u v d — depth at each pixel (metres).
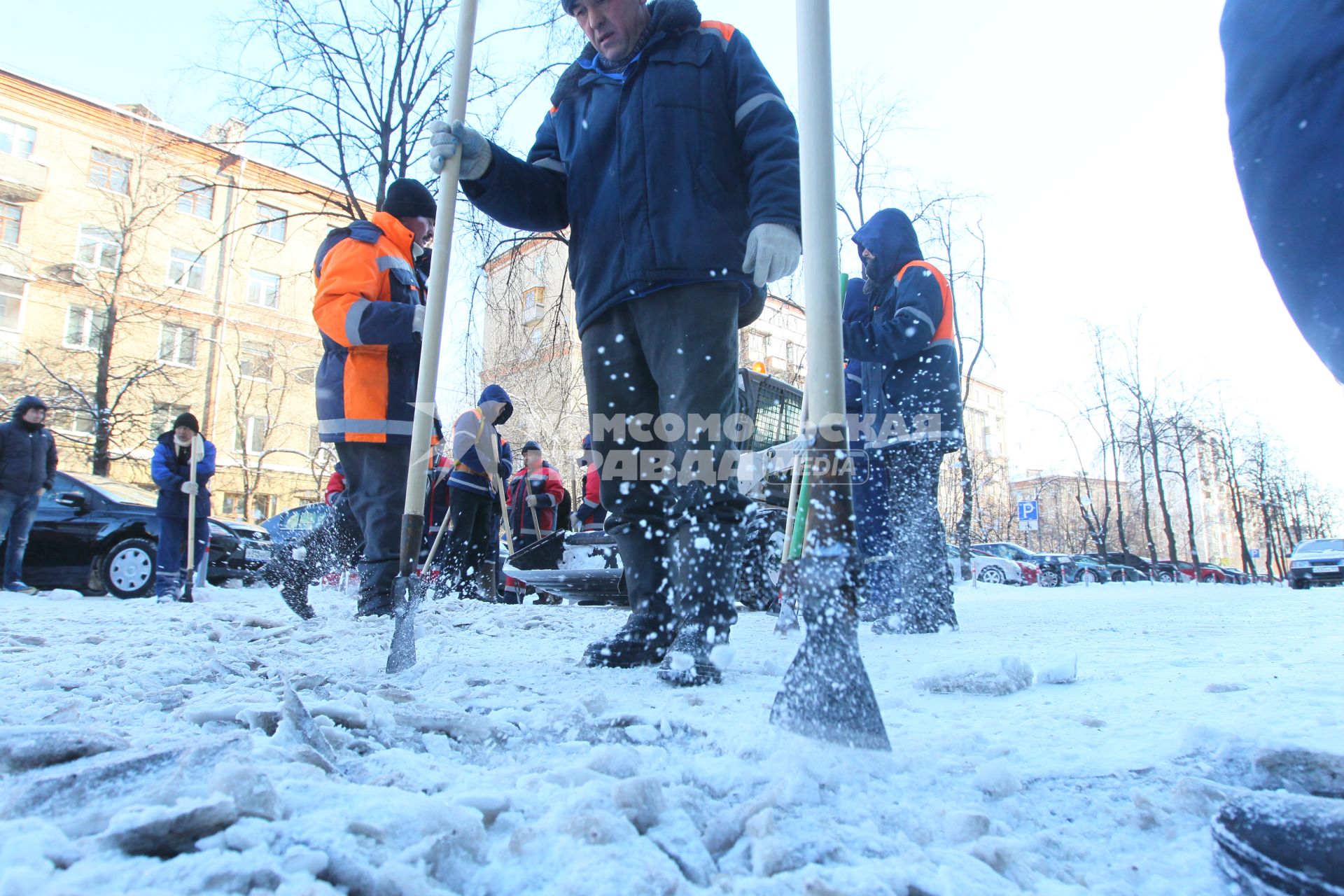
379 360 3.79
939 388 3.79
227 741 1.01
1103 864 0.85
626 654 2.16
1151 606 6.24
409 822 0.80
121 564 8.06
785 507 5.07
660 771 1.07
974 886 0.74
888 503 3.93
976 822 0.90
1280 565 51.97
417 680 1.84
